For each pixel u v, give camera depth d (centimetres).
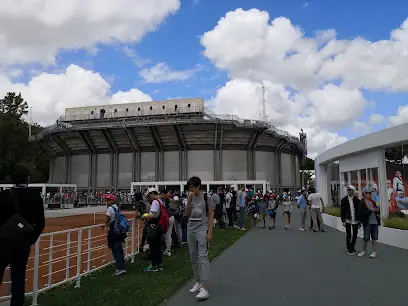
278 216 2806
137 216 1012
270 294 600
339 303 542
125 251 1080
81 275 756
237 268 833
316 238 1416
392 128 1206
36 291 571
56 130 6128
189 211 641
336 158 1797
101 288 661
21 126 6750
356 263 881
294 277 729
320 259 943
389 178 1376
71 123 6644
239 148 6216
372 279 704
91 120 6719
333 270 797
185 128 5819
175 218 1211
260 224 2033
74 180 6656
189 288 658
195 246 638
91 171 6481
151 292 622
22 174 458
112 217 795
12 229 433
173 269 839
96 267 891
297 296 585
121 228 792
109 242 800
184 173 6094
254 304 543
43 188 4884
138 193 1073
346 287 641
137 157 6284
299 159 8006
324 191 2261
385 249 1111
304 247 1170
